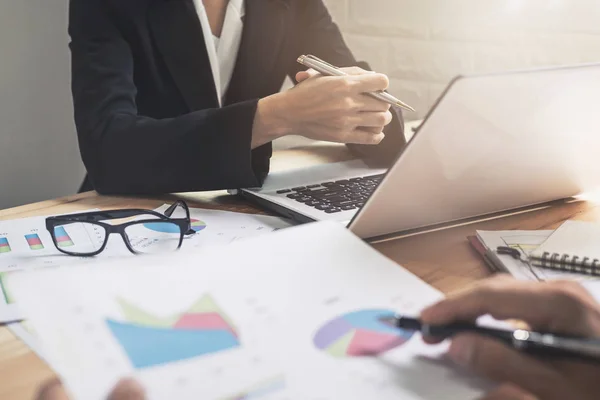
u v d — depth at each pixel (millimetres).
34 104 1387
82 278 452
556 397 364
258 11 1204
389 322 435
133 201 854
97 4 1029
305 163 1011
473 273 603
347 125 831
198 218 777
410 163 587
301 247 509
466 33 1463
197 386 375
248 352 405
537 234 665
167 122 854
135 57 1086
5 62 1327
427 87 1549
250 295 456
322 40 1273
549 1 1343
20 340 506
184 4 1071
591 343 381
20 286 440
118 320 419
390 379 389
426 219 676
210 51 1123
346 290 468
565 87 591
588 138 671
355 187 847
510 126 599
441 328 415
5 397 434
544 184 723
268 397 372
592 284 559
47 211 815
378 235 666
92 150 893
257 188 849
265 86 1228
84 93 955
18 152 1388
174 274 467
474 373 392
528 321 415
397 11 1550
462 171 624
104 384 371
